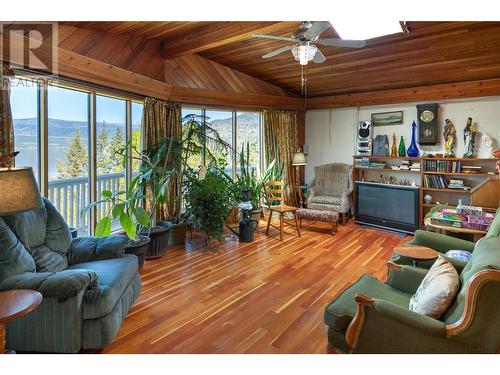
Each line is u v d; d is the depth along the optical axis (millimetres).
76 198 4016
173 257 4176
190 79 5055
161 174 4125
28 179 1814
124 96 4227
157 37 4305
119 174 4668
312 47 3211
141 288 3082
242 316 2746
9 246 2184
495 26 3623
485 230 3281
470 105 5199
